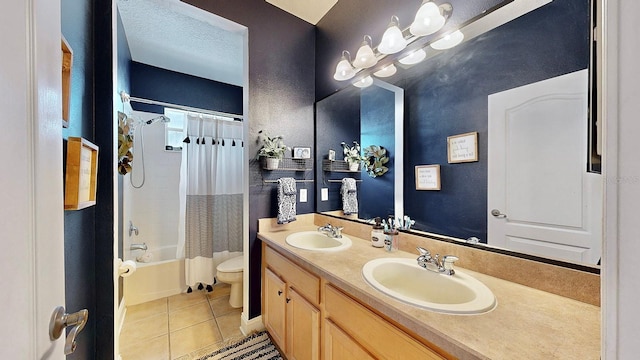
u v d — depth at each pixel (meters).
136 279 2.28
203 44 2.31
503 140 1.04
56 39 0.49
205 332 1.83
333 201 2.01
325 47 2.10
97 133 1.26
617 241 0.31
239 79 3.07
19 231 0.38
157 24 2.02
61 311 0.50
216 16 1.71
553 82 0.89
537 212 0.94
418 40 1.34
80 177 0.84
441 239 1.25
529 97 0.96
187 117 2.60
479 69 1.12
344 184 1.90
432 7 1.16
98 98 1.27
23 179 0.39
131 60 2.54
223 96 3.16
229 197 2.80
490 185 1.08
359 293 0.94
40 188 0.43
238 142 2.87
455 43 1.21
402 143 1.48
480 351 0.60
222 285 2.69
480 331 0.67
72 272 0.95
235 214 2.84
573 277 0.84
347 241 1.60
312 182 2.16
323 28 2.13
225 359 1.55
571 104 0.85
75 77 1.00
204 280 2.54
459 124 1.19
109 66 1.29
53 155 0.48
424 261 1.11
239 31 1.88
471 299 0.89
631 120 0.30
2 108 0.35
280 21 2.02
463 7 1.14
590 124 0.64
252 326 1.83
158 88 2.74
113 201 1.30
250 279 1.84
